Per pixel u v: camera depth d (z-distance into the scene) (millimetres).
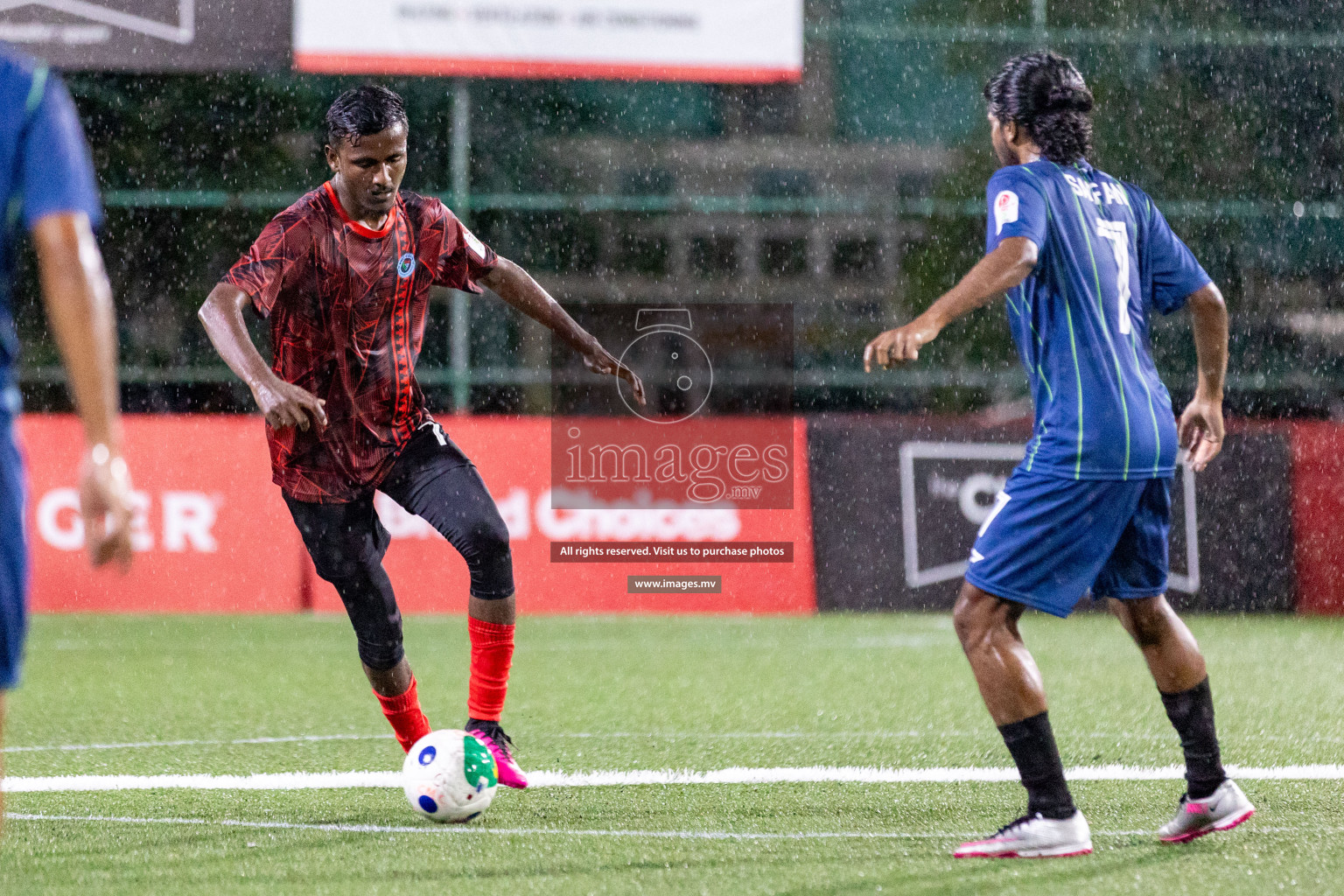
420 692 22188
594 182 45781
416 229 13047
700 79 39531
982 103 45000
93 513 6289
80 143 6750
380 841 11781
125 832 12211
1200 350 12297
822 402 42125
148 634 29516
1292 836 11750
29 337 41000
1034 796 11016
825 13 45750
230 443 34219
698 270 43000
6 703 20828
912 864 10836
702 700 21062
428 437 13312
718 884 10242
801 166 46188
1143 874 10398
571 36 39000
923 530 35281
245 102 43156
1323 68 42719
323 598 33812
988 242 11031
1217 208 42125
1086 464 10703
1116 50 43156
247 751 16797
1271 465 35688
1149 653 11609
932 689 22250
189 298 41719
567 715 19625
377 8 38094
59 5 36750
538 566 34125
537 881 10344
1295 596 35375
